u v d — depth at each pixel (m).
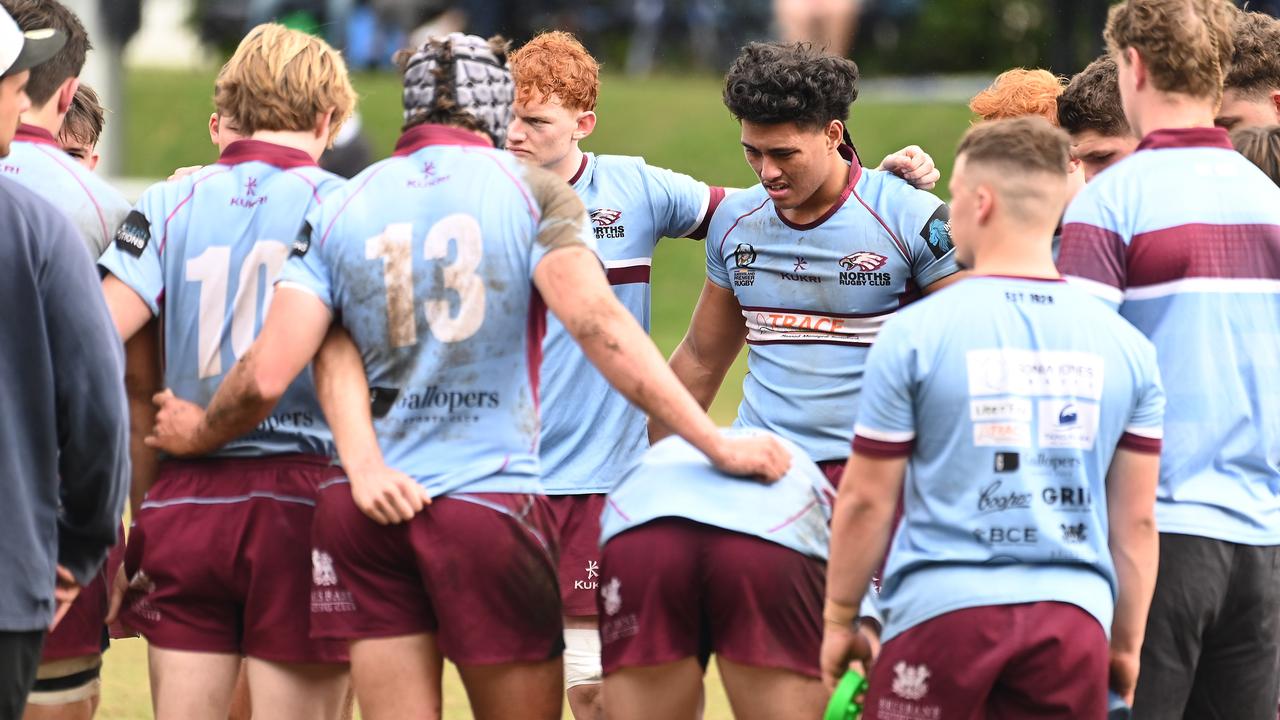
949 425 10.50
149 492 12.87
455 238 11.09
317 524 11.43
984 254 10.84
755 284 15.11
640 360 10.90
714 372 16.33
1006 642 10.29
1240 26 15.45
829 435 14.81
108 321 10.89
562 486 16.09
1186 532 12.12
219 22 83.88
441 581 10.94
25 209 10.59
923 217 14.46
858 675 10.68
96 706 13.80
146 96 79.81
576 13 81.38
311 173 12.84
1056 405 10.49
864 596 11.28
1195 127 12.43
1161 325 12.20
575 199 11.34
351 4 76.00
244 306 12.63
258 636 12.55
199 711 12.66
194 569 12.53
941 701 10.41
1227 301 12.17
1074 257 12.30
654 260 62.94
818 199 14.67
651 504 11.00
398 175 11.38
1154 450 10.80
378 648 11.22
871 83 79.94
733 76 14.10
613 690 11.14
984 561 10.46
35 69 12.45
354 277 11.20
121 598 13.82
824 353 14.84
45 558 10.71
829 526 11.23
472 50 11.70
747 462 11.06
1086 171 14.86
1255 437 12.27
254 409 11.41
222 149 13.65
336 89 13.06
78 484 10.99
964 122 72.69
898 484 10.64
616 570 11.00
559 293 10.98
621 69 84.12
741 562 10.70
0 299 10.43
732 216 15.37
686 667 10.97
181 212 12.84
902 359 10.51
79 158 15.66
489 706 11.28
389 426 11.15
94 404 10.77
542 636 11.19
